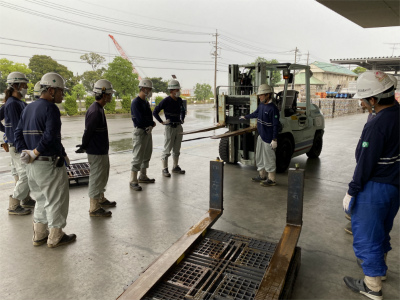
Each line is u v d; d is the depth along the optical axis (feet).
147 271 7.07
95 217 12.24
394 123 6.36
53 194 9.50
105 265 8.84
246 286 6.94
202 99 210.18
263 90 14.90
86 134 11.44
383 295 7.49
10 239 10.40
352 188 6.89
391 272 8.48
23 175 11.78
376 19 18.81
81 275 8.35
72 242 10.20
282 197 14.62
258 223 11.73
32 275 8.35
